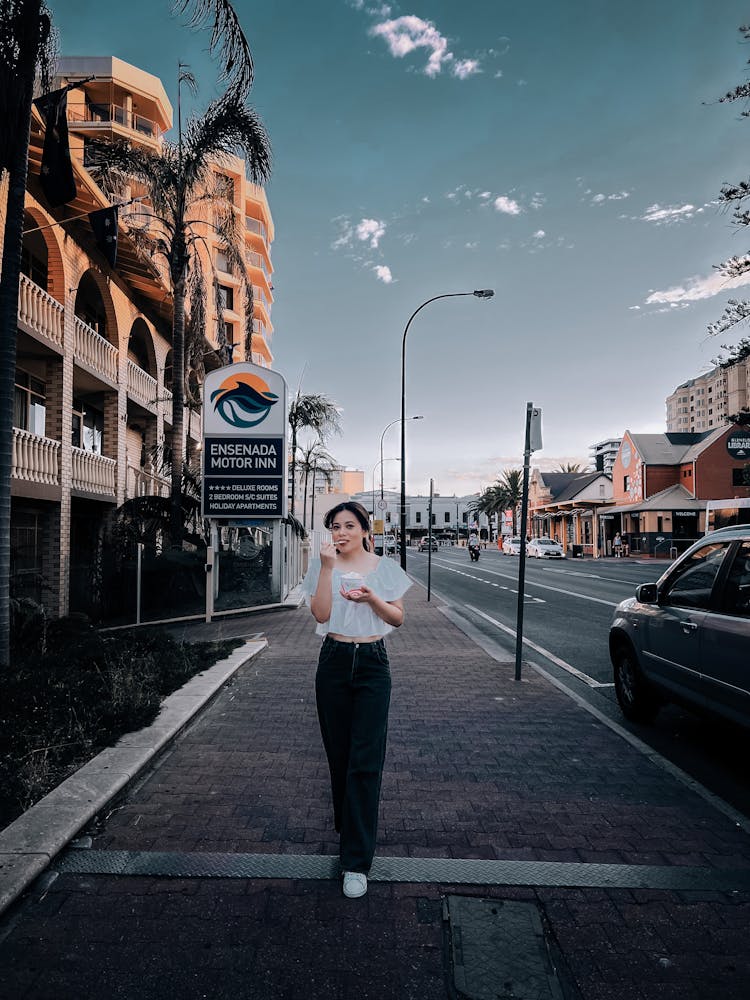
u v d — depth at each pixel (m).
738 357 16.16
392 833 3.61
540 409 7.78
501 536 76.75
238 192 43.00
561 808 3.96
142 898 2.94
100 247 12.01
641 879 3.12
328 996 2.33
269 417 14.66
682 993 2.36
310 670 8.00
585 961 2.53
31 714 5.16
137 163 15.27
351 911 2.85
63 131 8.95
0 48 6.72
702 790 4.27
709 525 30.69
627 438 50.94
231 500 14.62
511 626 12.79
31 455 12.50
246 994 2.34
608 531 53.06
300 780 4.35
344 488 85.88
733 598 4.50
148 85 34.88
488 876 3.14
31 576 12.52
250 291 17.23
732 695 4.33
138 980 2.41
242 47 7.81
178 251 15.75
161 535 16.55
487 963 2.51
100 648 7.96
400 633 11.34
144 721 5.29
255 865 3.21
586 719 5.92
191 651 8.59
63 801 3.74
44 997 2.32
